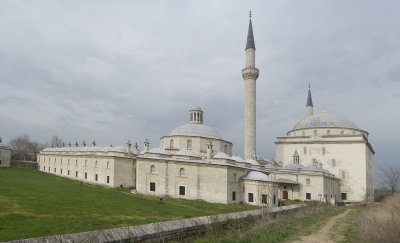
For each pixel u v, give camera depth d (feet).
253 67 276.82
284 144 325.01
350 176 285.23
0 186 146.10
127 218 90.38
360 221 98.94
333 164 295.48
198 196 180.45
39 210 91.40
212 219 72.02
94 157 238.89
